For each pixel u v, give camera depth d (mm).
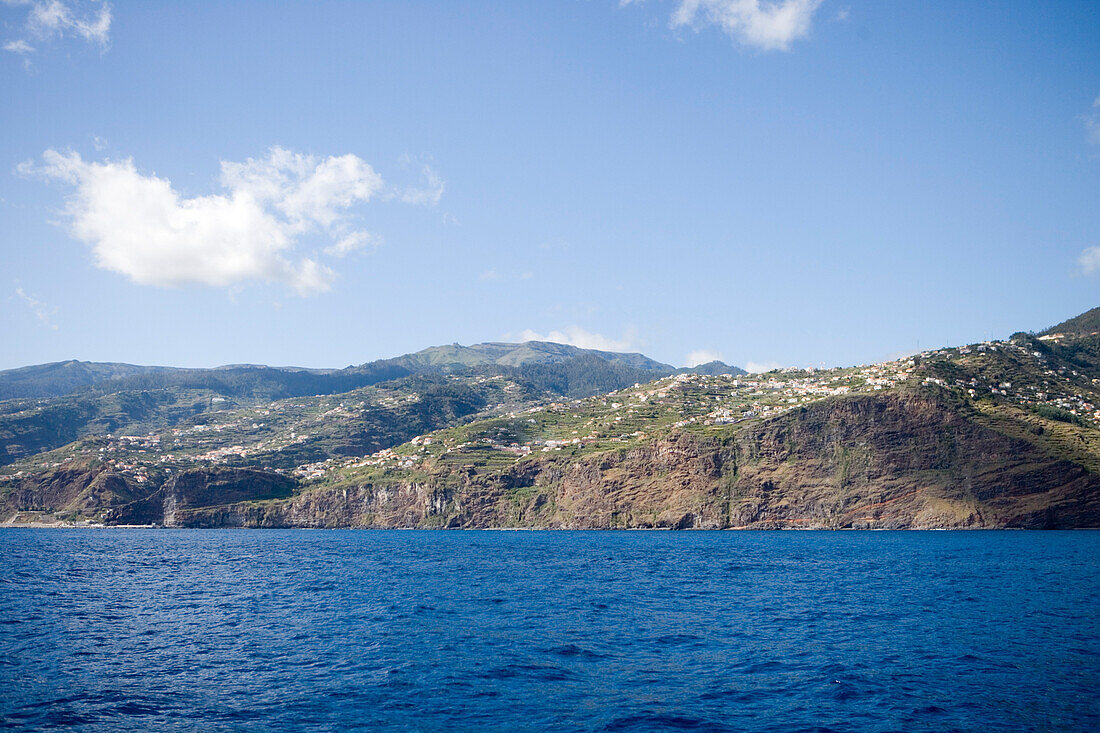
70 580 102625
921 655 53125
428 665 50312
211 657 52656
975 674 47531
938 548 163125
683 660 52125
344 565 129250
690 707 41094
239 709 40281
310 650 55031
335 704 41250
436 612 73500
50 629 63500
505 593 88562
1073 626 64375
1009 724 37812
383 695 43031
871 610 74062
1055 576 104000
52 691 43438
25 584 96312
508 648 55938
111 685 44906
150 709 40219
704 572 114250
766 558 141625
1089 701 41531
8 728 37031
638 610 75000
